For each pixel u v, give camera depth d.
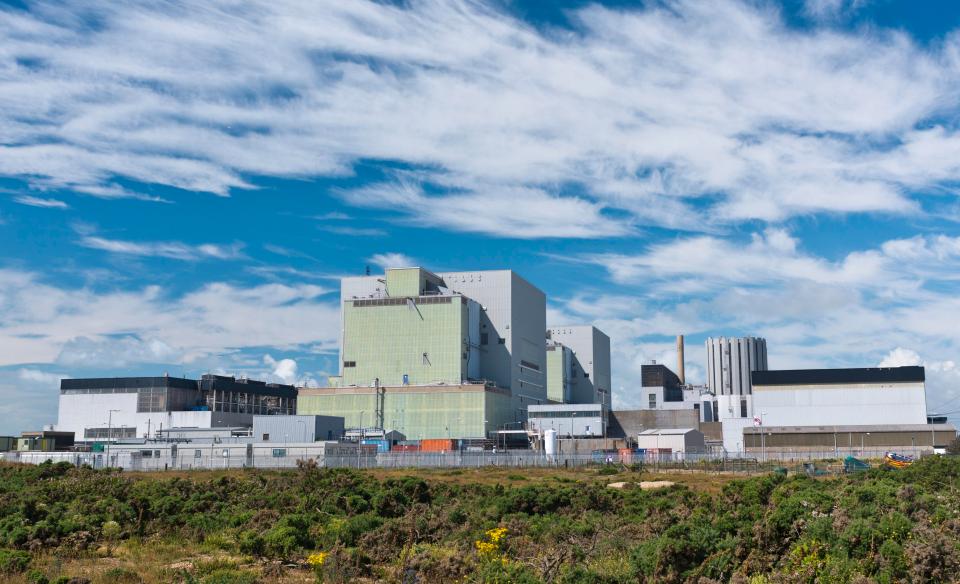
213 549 41.50
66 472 100.00
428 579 33.69
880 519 32.78
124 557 39.56
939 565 26.72
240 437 175.50
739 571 29.05
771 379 195.00
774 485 56.53
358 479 75.81
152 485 77.31
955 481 64.62
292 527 42.69
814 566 28.41
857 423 189.25
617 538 39.53
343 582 33.38
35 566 36.22
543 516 55.50
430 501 67.31
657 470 116.12
